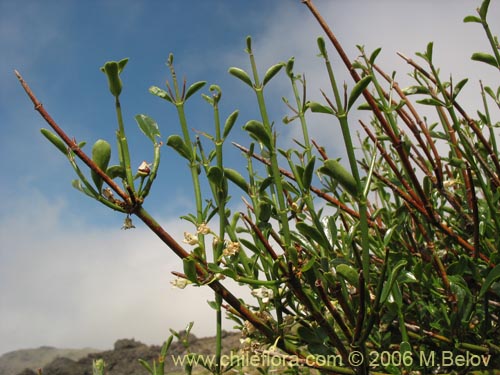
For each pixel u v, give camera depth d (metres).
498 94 0.38
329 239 0.27
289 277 0.24
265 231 0.27
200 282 0.24
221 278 0.25
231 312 0.30
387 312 0.28
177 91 0.26
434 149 0.33
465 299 0.30
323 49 0.25
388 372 0.29
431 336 0.31
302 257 0.27
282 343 0.27
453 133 0.36
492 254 0.30
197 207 0.27
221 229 0.26
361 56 0.32
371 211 0.40
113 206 0.22
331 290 0.27
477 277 0.30
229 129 0.26
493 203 0.33
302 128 0.32
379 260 0.37
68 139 0.22
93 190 0.22
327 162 0.22
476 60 0.33
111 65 0.22
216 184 0.25
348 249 0.28
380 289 0.23
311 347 0.26
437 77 0.33
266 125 0.25
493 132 0.36
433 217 0.31
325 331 0.25
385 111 0.32
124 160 0.23
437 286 0.32
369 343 0.33
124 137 0.23
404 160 0.30
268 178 0.27
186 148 0.26
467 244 0.32
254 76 0.26
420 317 0.32
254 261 0.28
